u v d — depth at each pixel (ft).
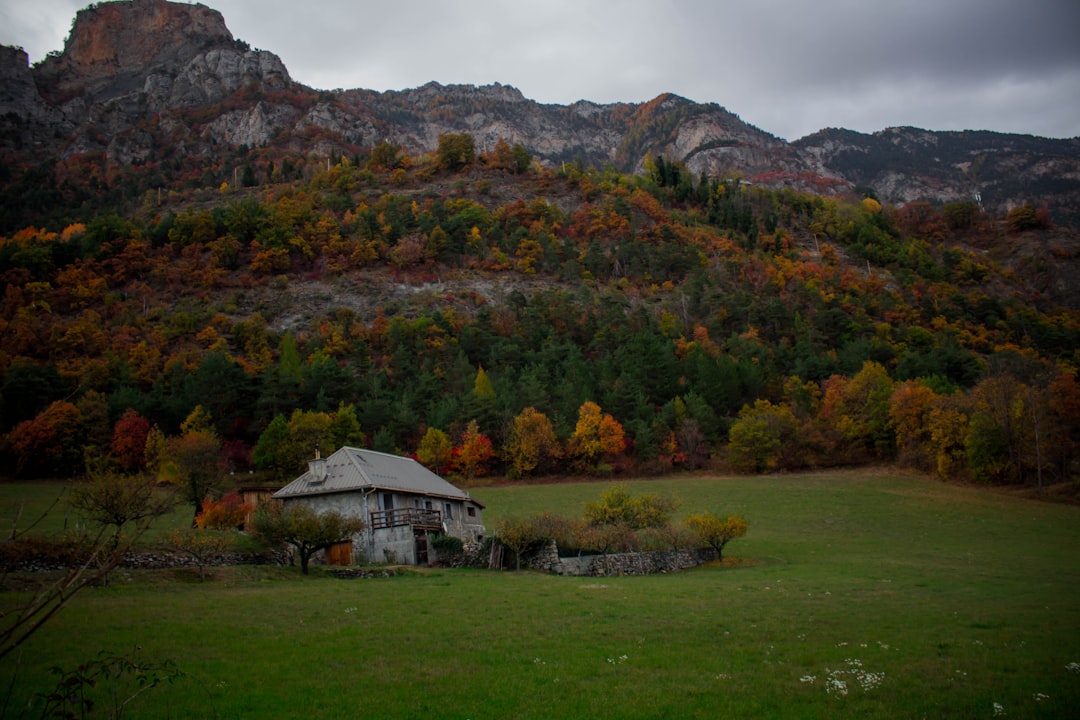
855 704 48.78
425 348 424.46
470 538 176.76
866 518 230.07
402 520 150.82
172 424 301.63
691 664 60.75
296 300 527.81
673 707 48.60
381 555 148.46
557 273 608.60
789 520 230.48
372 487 151.74
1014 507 237.86
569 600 94.99
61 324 404.36
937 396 309.63
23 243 533.96
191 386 312.71
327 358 371.15
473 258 625.41
